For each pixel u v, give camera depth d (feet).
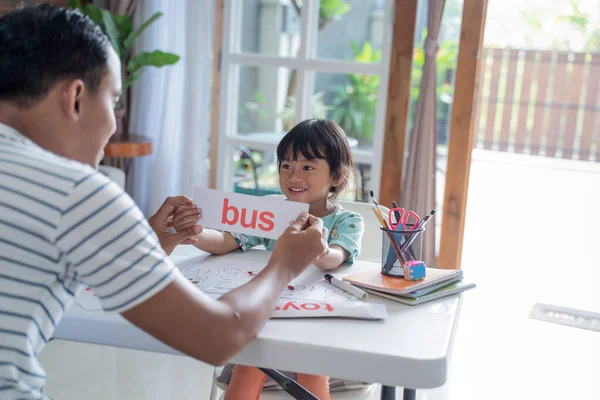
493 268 12.50
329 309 3.38
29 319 2.64
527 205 17.52
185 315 2.67
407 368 2.90
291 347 3.00
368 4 9.84
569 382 7.91
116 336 3.15
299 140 5.21
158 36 11.14
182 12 11.03
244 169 11.12
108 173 9.62
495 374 8.02
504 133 25.53
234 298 2.94
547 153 25.03
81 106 2.81
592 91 24.04
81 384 7.33
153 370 7.83
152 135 11.43
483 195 18.35
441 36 11.40
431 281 3.88
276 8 10.47
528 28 27.99
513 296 10.96
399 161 9.96
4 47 2.71
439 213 11.96
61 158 2.69
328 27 10.18
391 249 4.02
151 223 4.37
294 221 3.76
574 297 11.07
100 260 2.55
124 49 10.57
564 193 19.02
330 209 5.34
